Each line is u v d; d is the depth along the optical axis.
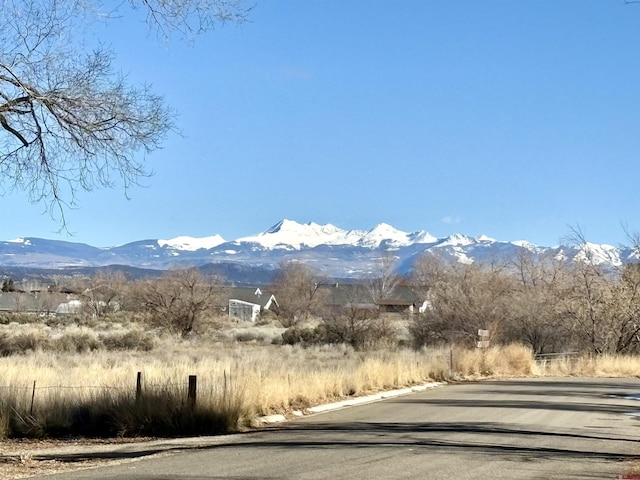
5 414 13.95
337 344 46.50
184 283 54.34
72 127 13.00
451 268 55.78
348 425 14.73
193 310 53.84
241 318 99.38
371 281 99.94
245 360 29.86
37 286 111.00
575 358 37.41
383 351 37.47
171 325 53.56
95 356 31.58
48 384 17.11
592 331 40.22
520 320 41.28
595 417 16.52
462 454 11.12
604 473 9.76
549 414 16.86
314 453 11.13
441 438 12.86
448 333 40.41
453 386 25.67
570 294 41.94
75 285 95.44
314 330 51.16
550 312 41.09
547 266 53.88
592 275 41.53
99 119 13.14
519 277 54.34
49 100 12.53
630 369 33.84
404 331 53.69
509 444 12.30
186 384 15.80
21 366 22.28
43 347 36.94
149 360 29.36
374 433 13.51
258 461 10.45
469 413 16.88
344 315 48.88
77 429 14.23
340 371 22.02
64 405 14.62
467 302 40.62
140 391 14.75
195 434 13.90
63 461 10.94
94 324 63.00
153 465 10.30
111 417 14.23
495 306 40.81
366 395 20.66
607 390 24.41
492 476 9.42
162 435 13.89
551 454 11.33
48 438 13.62
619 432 14.19
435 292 43.44
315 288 95.75
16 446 12.71
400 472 9.60
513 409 17.81
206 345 46.25
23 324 59.00
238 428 14.35
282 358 33.47
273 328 71.25
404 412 17.06
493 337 37.72
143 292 59.41
